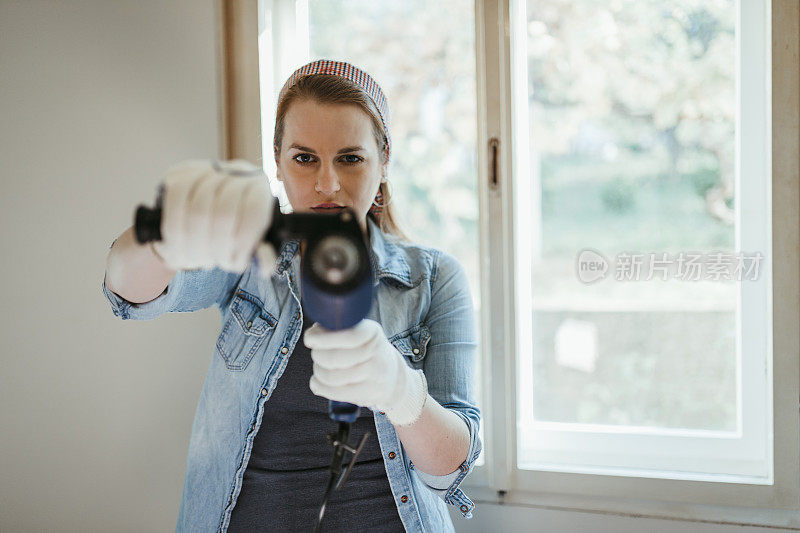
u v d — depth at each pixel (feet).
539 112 4.76
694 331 4.57
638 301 4.68
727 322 4.50
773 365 3.96
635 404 4.71
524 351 4.78
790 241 3.90
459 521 4.42
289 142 3.19
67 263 4.81
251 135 4.66
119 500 4.81
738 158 4.36
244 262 1.94
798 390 3.93
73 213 4.79
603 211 4.72
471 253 5.93
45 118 4.79
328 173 3.16
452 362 3.20
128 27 4.68
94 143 4.75
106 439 4.81
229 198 1.87
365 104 3.18
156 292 2.70
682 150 4.54
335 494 2.95
